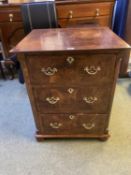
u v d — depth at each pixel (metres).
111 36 1.04
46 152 1.18
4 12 1.68
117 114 1.49
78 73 0.94
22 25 1.74
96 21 1.72
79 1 1.60
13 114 1.55
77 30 1.25
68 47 0.88
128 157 1.13
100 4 1.63
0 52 1.93
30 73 0.96
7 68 2.18
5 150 1.21
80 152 1.17
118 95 1.72
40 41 1.02
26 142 1.27
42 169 1.08
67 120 1.15
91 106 1.07
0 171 1.08
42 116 1.14
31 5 1.53
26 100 1.74
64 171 1.06
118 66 0.91
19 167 1.10
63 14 1.67
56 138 1.28
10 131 1.37
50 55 0.88
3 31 1.80
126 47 0.84
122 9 1.66
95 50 0.84
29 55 0.89
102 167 1.07
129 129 1.33
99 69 0.92
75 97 1.04
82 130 1.20
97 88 1.00
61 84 0.99
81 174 1.04
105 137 1.21
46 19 1.55
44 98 1.06
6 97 1.80
